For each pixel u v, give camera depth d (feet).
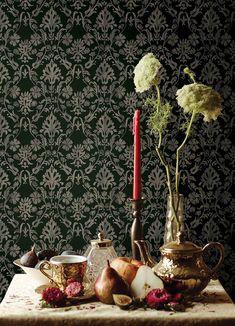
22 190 6.60
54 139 6.59
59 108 6.58
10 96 6.57
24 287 5.58
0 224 6.61
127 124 6.61
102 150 6.61
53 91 6.57
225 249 6.63
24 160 6.59
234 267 6.63
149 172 6.61
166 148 6.60
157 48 6.59
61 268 5.17
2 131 6.58
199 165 6.61
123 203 6.63
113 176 6.61
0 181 6.59
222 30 6.59
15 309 4.83
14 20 6.57
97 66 6.59
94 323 4.58
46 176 6.60
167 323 4.56
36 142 6.59
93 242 5.60
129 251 6.64
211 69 6.59
